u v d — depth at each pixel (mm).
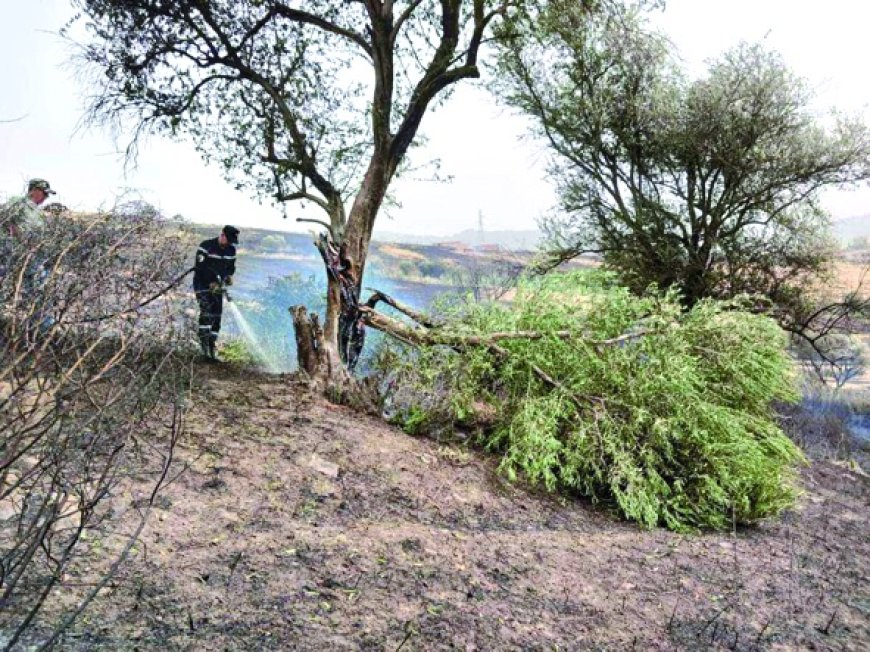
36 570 2441
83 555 2619
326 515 3719
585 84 12648
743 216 12422
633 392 5379
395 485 4449
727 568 4254
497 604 3127
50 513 2045
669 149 12312
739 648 3141
